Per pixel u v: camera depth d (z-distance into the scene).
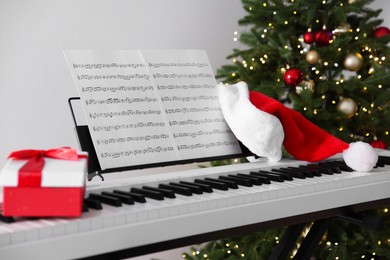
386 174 2.00
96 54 1.84
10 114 3.28
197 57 2.10
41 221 1.27
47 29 3.37
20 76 3.30
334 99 3.26
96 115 1.77
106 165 1.74
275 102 2.11
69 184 1.27
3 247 1.16
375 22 3.34
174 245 1.46
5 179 1.24
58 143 3.45
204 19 3.96
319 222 2.10
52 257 1.22
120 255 1.37
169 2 3.80
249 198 1.59
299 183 1.77
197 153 1.96
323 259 3.04
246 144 2.04
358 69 3.21
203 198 1.54
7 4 3.24
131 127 1.83
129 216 1.35
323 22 3.23
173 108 1.95
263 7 3.20
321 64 3.16
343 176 1.91
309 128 2.19
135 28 3.68
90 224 1.28
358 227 3.07
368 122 3.20
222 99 2.07
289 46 3.31
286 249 2.08
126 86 1.86
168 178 1.79
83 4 3.48
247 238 3.05
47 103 3.40
